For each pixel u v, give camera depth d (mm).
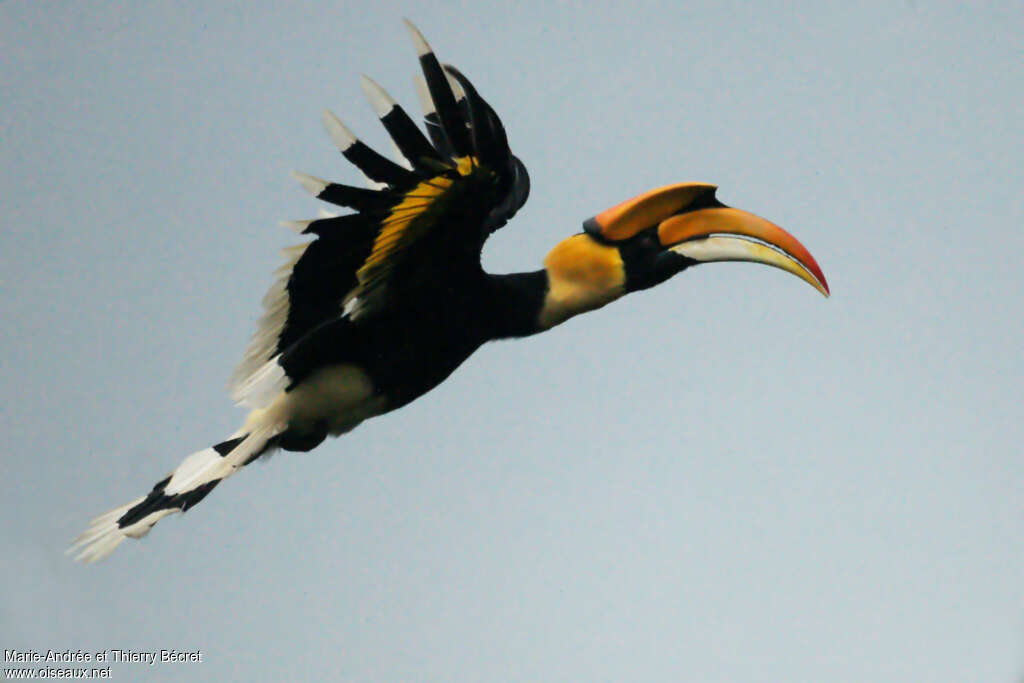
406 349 12875
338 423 13164
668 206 13219
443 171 11055
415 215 11516
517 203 13445
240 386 12531
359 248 11680
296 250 11547
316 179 11023
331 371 12867
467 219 11766
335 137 10945
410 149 10961
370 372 12898
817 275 12812
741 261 13055
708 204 13227
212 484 13047
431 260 12203
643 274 13203
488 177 11328
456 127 10953
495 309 13047
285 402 13008
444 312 12750
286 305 12062
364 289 12250
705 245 13117
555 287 13242
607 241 13250
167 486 13156
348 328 12695
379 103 10922
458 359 13156
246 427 13203
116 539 12836
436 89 10875
